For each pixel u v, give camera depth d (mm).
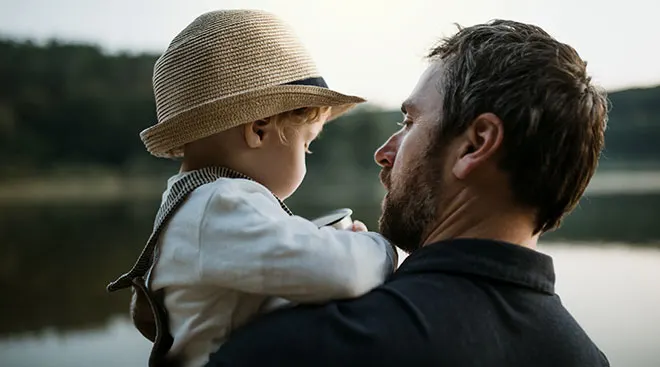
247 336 929
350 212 1269
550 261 988
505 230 974
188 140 1118
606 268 6887
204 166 1150
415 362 858
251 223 966
